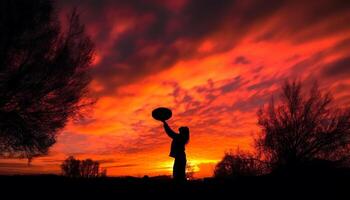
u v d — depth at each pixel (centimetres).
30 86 1377
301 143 2136
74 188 821
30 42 1352
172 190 751
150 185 815
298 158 2100
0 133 1431
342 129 2077
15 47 1327
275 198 733
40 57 1370
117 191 786
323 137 2098
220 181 841
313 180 800
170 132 748
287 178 827
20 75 1340
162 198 728
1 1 1292
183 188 745
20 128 1423
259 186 796
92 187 827
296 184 792
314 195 734
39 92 1395
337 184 772
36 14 1364
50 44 1404
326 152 2095
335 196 720
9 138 1454
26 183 877
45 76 1390
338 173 836
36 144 1467
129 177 940
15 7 1305
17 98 1389
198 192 761
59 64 1404
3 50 1302
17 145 1456
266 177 841
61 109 1483
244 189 781
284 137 2161
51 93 1449
